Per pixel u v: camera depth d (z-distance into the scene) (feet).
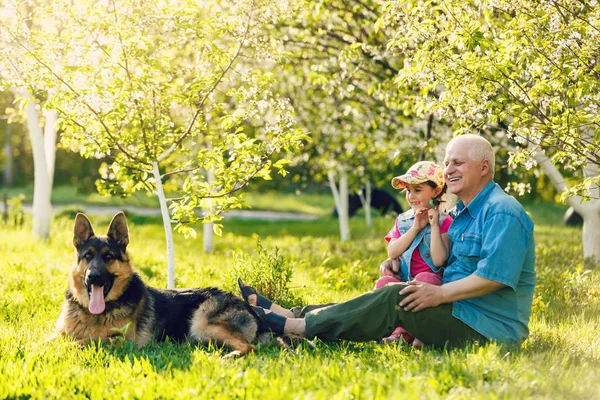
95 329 18.10
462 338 16.19
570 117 20.25
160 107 23.30
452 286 15.81
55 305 24.04
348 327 16.65
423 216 17.76
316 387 13.26
